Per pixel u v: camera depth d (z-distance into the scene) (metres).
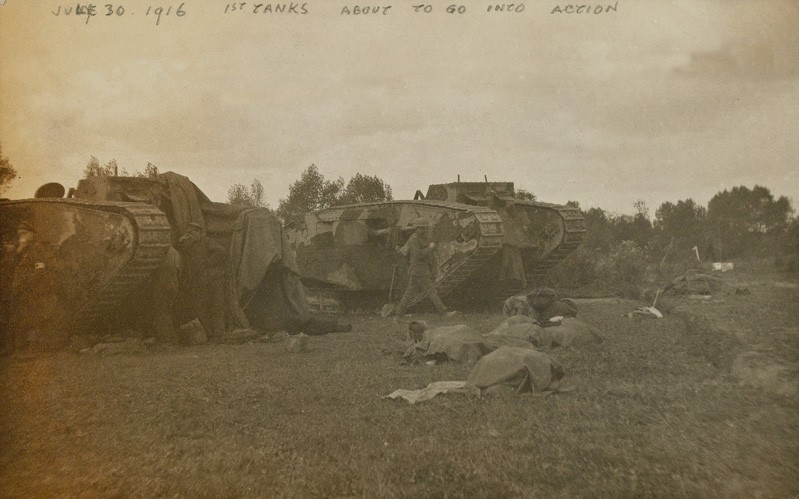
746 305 12.39
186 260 11.95
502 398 6.76
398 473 5.09
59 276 10.66
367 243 16.28
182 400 7.11
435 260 15.10
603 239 19.30
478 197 15.95
